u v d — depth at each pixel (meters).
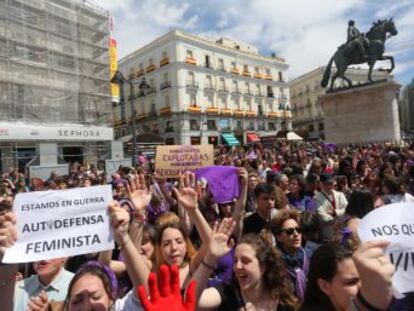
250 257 2.52
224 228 2.52
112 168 23.36
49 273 2.73
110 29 37.50
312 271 2.05
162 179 6.14
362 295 1.49
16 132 23.83
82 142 29.45
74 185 9.32
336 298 1.91
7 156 24.25
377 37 19.39
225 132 53.66
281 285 2.54
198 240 3.80
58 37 28.84
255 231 4.31
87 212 2.67
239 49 59.69
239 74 56.81
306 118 70.81
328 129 20.08
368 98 18.66
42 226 2.60
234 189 5.03
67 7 29.73
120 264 3.17
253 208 5.86
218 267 3.08
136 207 3.06
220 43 57.66
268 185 4.45
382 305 1.44
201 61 52.31
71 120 29.75
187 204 3.06
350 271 1.85
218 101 53.88
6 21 24.72
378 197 5.52
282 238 3.43
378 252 1.46
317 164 8.28
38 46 26.91
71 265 3.41
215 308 2.52
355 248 2.00
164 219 3.01
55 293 2.70
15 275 2.16
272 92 61.84
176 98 49.28
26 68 26.12
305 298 2.10
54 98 28.09
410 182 6.90
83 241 2.62
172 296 1.54
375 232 1.83
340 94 19.47
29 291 2.72
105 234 2.64
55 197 2.65
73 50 30.08
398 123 18.14
